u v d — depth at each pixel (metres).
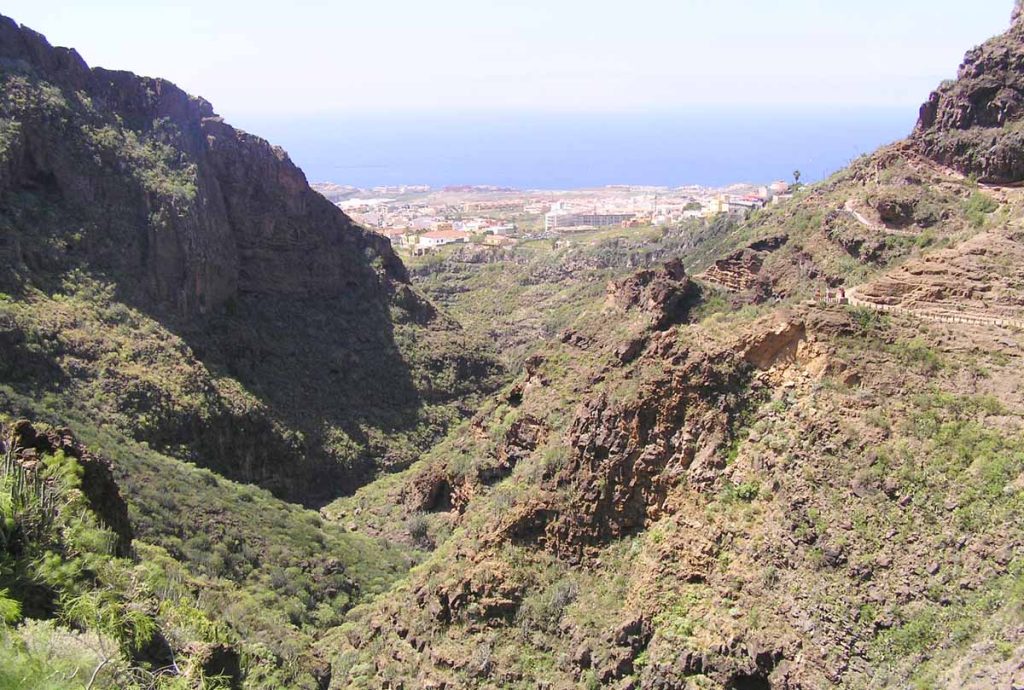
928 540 35.88
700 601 39.12
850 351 42.28
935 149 66.06
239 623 47.38
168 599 40.47
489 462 63.97
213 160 109.81
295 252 115.44
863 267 60.38
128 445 70.62
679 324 53.78
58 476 39.53
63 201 89.12
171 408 79.50
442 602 44.91
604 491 44.69
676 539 41.38
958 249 48.09
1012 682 28.12
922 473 37.78
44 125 89.81
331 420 99.56
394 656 45.16
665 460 43.84
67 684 25.89
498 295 157.12
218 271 102.75
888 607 34.94
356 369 109.50
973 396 39.88
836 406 41.03
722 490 41.72
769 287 65.69
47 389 71.44
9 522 33.47
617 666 38.81
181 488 65.38
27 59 94.56
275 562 60.41
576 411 52.53
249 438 87.62
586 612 41.75
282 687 41.09
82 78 100.12
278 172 115.44
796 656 35.56
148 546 50.25
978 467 36.94
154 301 92.62
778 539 38.81
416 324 123.00
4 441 40.69
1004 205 58.75
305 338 109.38
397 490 77.56
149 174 98.06
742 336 44.84
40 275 81.94
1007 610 31.77
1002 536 34.34
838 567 36.91
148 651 33.97
